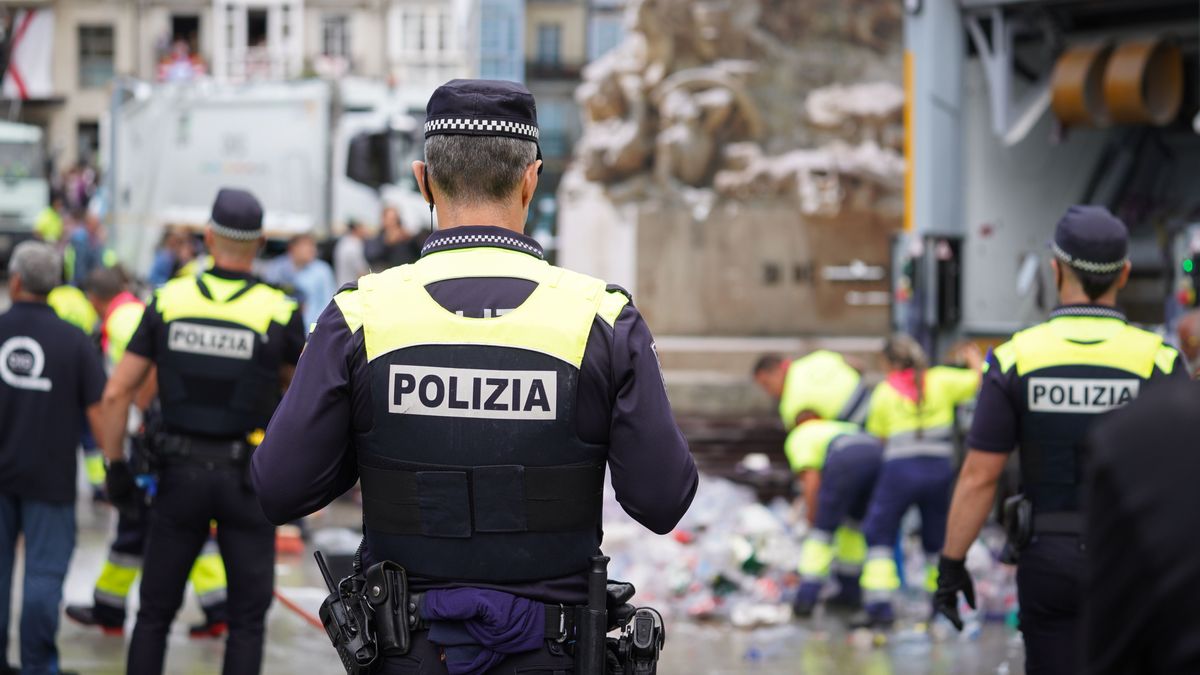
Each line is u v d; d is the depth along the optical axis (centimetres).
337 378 390
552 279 396
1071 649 571
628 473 387
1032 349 581
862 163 2005
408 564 388
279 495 388
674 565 1164
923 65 1238
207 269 747
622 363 389
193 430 718
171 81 3709
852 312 2017
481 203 402
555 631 384
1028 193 1272
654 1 2053
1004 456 588
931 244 1240
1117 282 586
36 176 4462
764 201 2019
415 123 3581
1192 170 1308
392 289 396
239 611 723
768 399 1789
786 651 1009
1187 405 233
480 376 385
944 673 948
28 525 783
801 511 1359
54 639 787
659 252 2005
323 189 3553
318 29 8194
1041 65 1258
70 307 1423
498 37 7181
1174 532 226
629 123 2075
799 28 2105
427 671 381
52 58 7838
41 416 779
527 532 385
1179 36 1205
